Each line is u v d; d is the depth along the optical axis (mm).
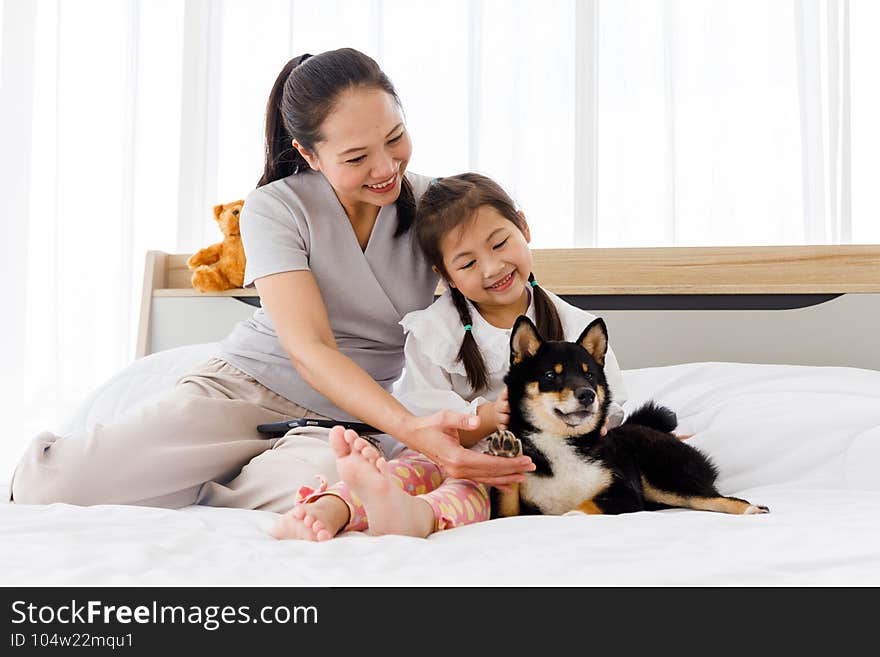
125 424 1531
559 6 2916
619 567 872
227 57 3162
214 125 3129
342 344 1716
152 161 3225
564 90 2896
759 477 1622
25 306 3242
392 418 1344
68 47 3285
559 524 1103
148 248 3203
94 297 3240
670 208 2781
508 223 1567
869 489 1506
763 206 2750
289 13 3105
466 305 1640
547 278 2619
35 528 1075
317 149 1527
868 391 1848
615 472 1283
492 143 2938
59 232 3254
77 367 3227
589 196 2840
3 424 3195
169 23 3244
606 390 1349
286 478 1440
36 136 3295
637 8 2871
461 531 1140
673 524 1089
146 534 1052
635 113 2852
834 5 2709
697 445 1710
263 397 1697
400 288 1728
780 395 1840
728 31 2803
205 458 1534
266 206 1670
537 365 1320
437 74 2992
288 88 1554
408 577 849
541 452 1296
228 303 2686
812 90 2721
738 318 2346
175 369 2197
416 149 2984
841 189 2684
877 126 2703
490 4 2965
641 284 2564
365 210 1705
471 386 1604
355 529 1200
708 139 2803
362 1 3082
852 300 2293
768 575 837
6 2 3283
